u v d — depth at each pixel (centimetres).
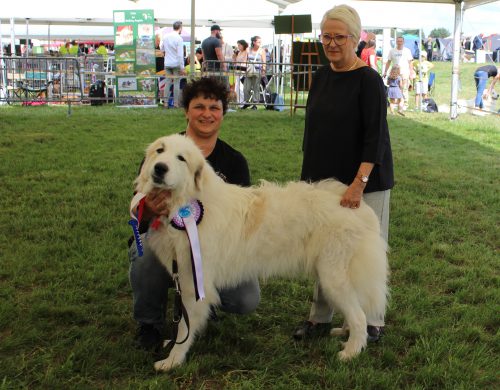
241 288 337
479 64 2803
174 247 302
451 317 365
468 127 1224
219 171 345
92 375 289
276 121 1190
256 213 312
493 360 311
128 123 1087
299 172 742
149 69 1418
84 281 401
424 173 787
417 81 1631
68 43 1991
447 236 533
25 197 591
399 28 1838
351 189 315
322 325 357
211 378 295
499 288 414
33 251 448
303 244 315
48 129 992
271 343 337
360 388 283
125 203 585
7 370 284
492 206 635
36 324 338
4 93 1369
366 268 310
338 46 320
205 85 328
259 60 1531
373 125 315
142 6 1800
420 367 305
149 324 330
